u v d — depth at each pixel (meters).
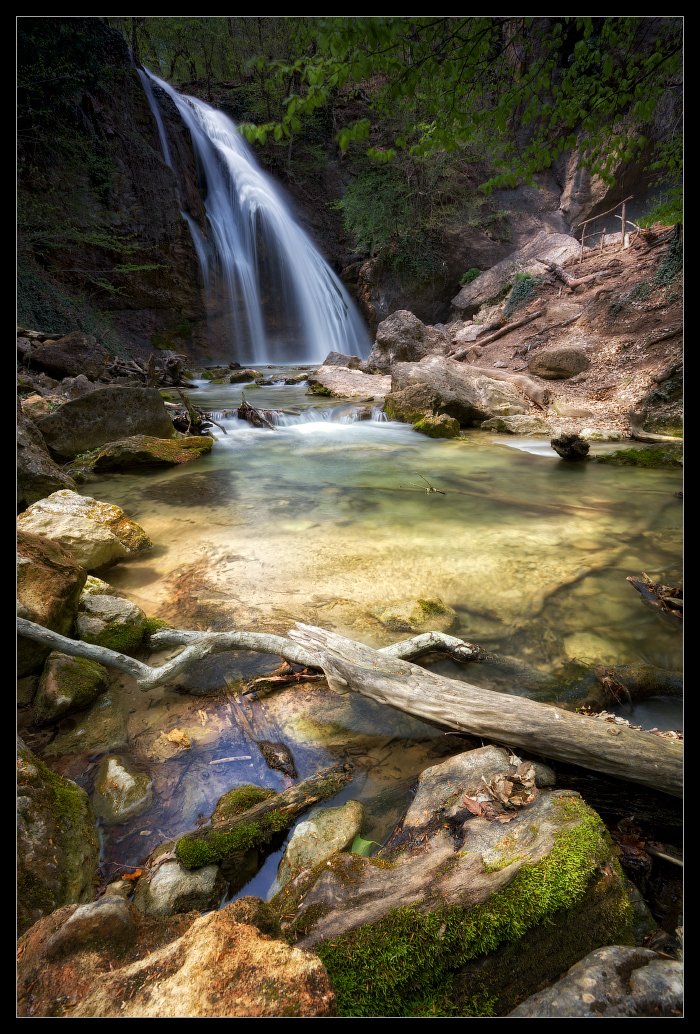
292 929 1.45
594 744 2.00
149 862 1.82
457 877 1.53
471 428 11.29
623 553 4.62
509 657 3.10
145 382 12.45
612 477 7.31
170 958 1.26
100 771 2.24
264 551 4.66
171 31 23.05
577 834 1.62
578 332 14.02
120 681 2.85
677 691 2.81
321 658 2.69
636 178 20.95
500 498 6.35
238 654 3.15
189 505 6.04
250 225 23.47
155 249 19.23
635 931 1.52
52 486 5.54
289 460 8.33
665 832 1.86
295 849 1.81
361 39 3.65
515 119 5.77
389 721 2.56
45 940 1.37
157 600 3.79
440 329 21.66
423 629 3.37
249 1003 1.13
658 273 12.60
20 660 2.70
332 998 1.17
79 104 16.77
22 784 1.83
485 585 4.02
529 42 4.66
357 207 22.55
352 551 4.64
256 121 24.91
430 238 23.50
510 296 18.38
